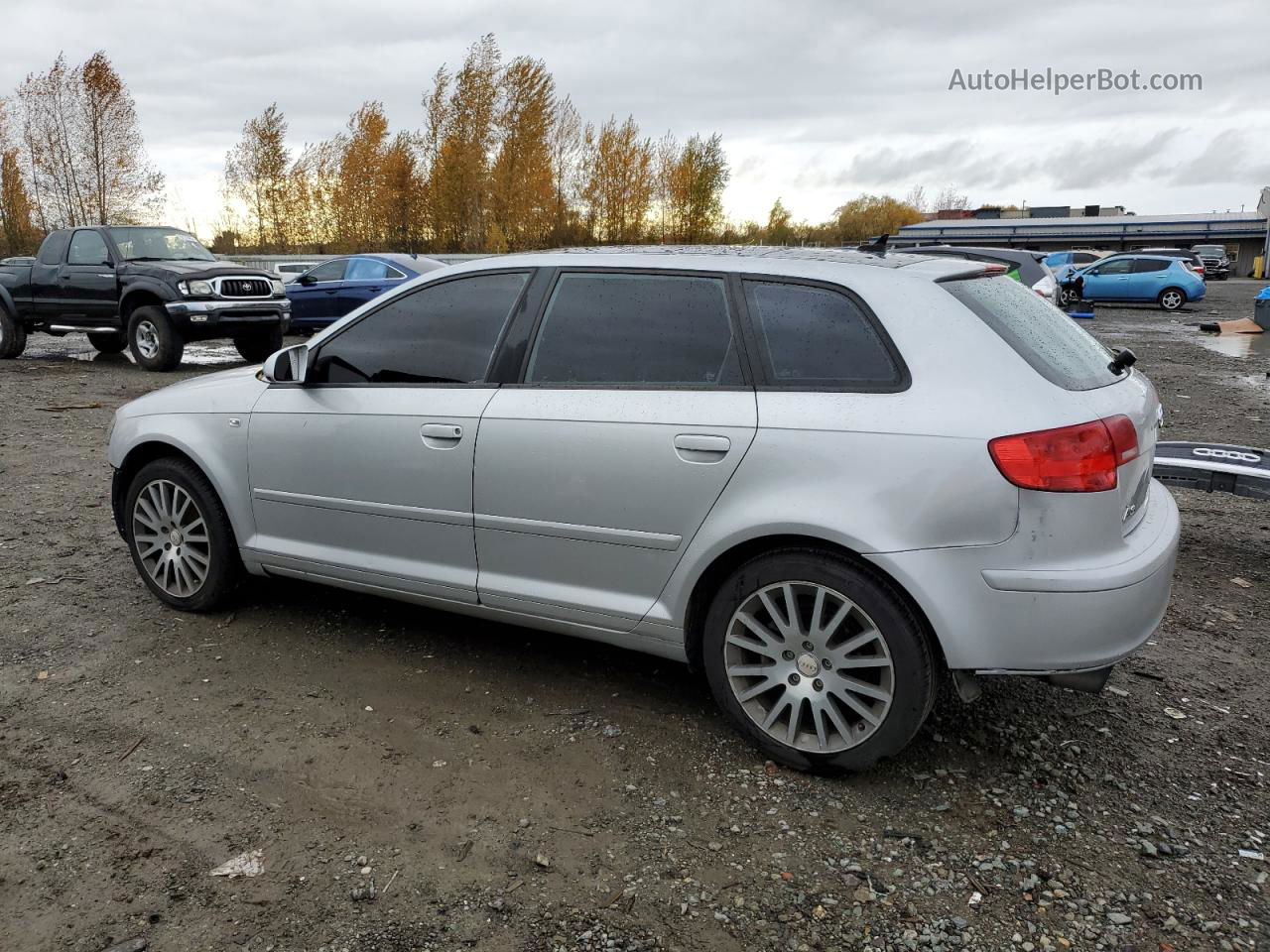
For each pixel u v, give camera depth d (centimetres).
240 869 259
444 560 365
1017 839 275
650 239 5109
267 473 400
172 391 442
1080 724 342
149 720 339
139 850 266
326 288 1617
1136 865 263
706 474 304
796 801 293
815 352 300
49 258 1355
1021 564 272
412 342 372
